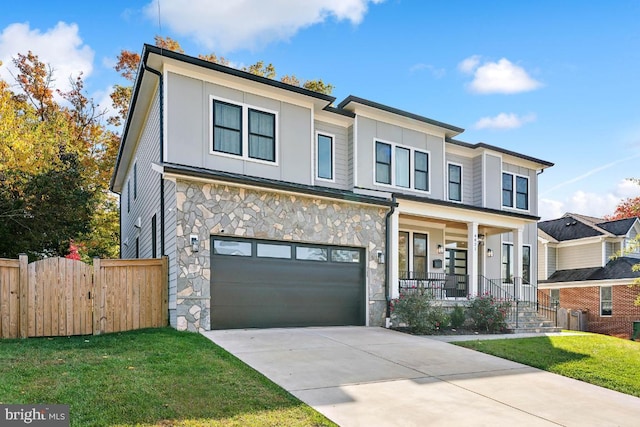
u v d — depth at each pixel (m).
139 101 13.16
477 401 6.05
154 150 12.38
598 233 25.20
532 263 20.14
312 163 13.08
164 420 4.52
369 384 6.52
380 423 4.98
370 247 12.93
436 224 17.47
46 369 6.01
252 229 10.93
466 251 18.69
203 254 10.18
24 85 24.11
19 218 14.34
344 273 12.49
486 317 13.52
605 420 5.64
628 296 21.61
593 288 23.23
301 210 11.79
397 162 15.42
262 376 6.37
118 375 5.86
